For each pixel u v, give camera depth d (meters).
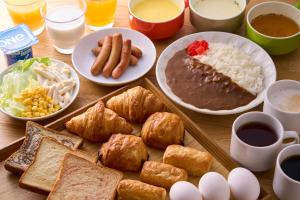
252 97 1.15
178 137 1.07
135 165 1.04
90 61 1.25
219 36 1.28
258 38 1.25
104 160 1.04
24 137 1.08
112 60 1.21
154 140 1.07
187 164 1.03
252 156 1.01
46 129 1.09
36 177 1.02
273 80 1.18
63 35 1.25
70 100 1.16
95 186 1.00
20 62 1.19
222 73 1.18
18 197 1.01
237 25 1.30
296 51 1.29
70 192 0.99
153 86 1.17
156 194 0.98
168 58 1.24
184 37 1.27
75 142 1.08
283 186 0.98
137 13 1.33
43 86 1.16
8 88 1.16
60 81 1.18
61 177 1.00
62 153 1.05
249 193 0.96
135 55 1.25
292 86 1.10
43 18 1.29
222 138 1.11
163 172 1.01
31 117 1.12
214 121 1.14
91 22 1.33
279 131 1.02
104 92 1.20
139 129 1.12
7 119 1.14
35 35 1.32
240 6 1.33
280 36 1.26
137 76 1.21
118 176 1.02
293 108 1.08
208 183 0.96
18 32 1.23
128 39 1.24
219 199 0.95
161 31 1.28
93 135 1.08
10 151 1.07
